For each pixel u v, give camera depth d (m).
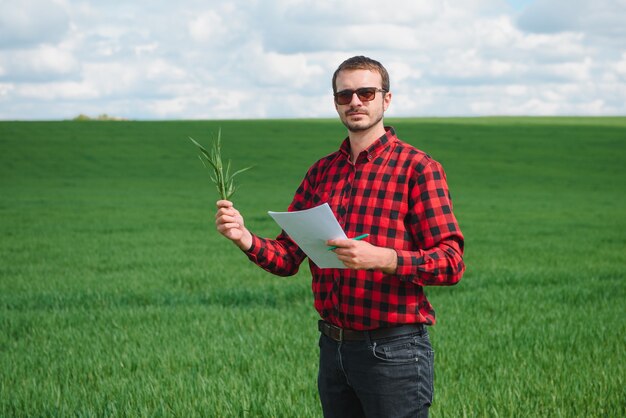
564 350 7.68
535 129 69.50
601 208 32.44
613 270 14.66
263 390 6.18
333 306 3.50
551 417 5.43
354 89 3.43
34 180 42.94
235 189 3.59
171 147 57.72
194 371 6.84
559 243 19.92
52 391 6.18
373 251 3.09
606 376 6.34
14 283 13.27
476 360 7.18
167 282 13.38
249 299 11.73
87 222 25.58
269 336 8.39
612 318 9.52
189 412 5.57
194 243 20.20
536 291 11.94
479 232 22.92
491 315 9.97
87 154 53.62
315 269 3.67
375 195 3.41
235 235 3.54
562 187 42.44
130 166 49.69
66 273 14.53
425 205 3.32
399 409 3.43
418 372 3.43
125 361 7.23
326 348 3.63
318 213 3.01
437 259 3.18
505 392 5.92
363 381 3.46
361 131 3.51
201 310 10.30
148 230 23.44
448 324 9.10
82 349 7.98
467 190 40.81
